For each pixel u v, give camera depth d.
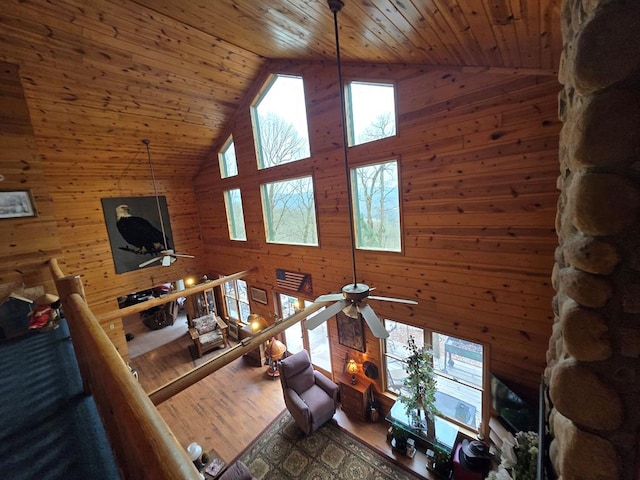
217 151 6.25
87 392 1.91
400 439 3.66
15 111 3.05
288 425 4.36
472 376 3.48
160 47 3.74
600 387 0.83
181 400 5.12
